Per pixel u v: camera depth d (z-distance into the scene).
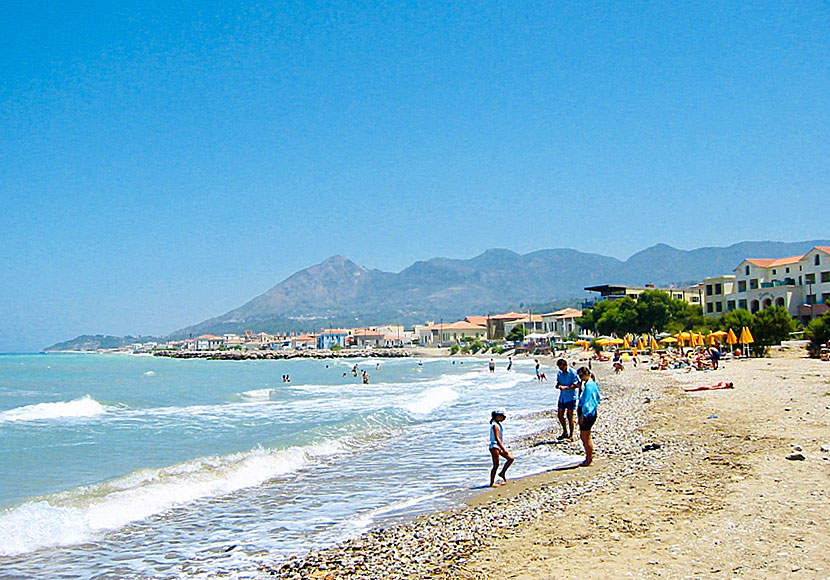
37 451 23.12
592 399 17.11
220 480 17.27
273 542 12.15
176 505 15.09
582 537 10.34
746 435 18.31
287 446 22.75
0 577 10.59
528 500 13.59
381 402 42.00
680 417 24.23
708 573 8.33
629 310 110.31
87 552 11.80
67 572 10.81
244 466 18.92
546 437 23.17
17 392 56.44
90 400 40.41
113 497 15.25
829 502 11.02
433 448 22.80
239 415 35.38
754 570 8.31
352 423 28.86
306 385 65.25
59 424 31.59
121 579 10.44
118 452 22.86
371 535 12.05
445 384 61.84
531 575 8.85
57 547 12.08
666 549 9.38
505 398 43.88
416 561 10.07
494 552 10.09
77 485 17.45
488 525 11.83
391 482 17.33
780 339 63.94
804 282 92.19
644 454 17.28
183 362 179.25
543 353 137.00
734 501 11.48
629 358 81.62
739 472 13.69
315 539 12.22
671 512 11.25
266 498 15.77
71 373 101.00
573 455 18.95
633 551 9.44
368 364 137.38
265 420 32.88
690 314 107.50
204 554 11.58
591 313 132.00
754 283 98.69
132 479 17.11
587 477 15.52
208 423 31.70
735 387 34.41
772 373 42.16
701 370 51.19
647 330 108.56
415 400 42.75
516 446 21.92
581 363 90.19
